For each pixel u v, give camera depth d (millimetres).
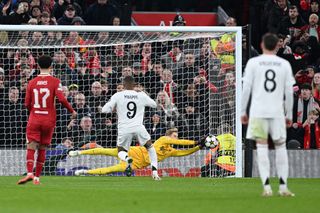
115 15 61812
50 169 50844
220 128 51156
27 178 39688
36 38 53562
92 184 40562
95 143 51875
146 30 50344
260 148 31047
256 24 65750
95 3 61656
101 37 53750
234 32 50688
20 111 52812
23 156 51156
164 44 53844
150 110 52156
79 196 32094
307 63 58594
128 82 44625
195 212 25438
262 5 66500
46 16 57156
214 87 51531
